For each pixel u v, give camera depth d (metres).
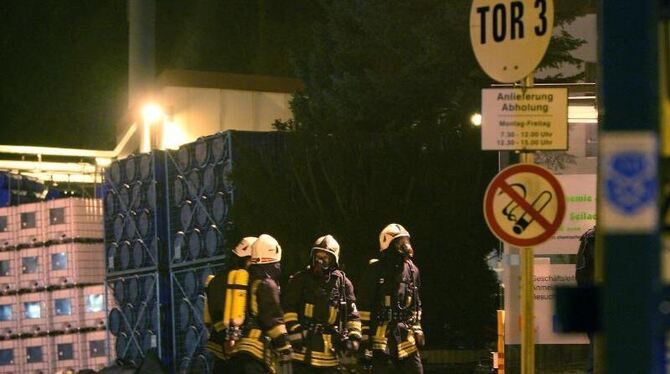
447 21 54.41
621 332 11.14
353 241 46.19
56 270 54.84
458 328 47.31
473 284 47.50
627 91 11.41
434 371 45.34
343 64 60.41
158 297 50.91
